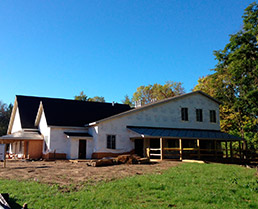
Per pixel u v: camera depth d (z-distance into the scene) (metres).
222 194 11.14
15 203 9.42
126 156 22.20
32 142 33.72
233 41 29.56
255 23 29.08
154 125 31.56
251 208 9.59
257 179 14.39
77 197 10.23
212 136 30.33
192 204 9.63
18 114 40.31
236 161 28.09
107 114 37.78
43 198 10.12
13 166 21.14
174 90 66.50
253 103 33.75
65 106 36.09
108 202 9.73
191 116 34.00
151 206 9.28
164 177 14.34
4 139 32.91
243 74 32.94
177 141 32.12
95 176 14.70
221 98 43.00
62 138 31.31
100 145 28.69
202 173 16.14
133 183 12.55
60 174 15.64
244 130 41.47
